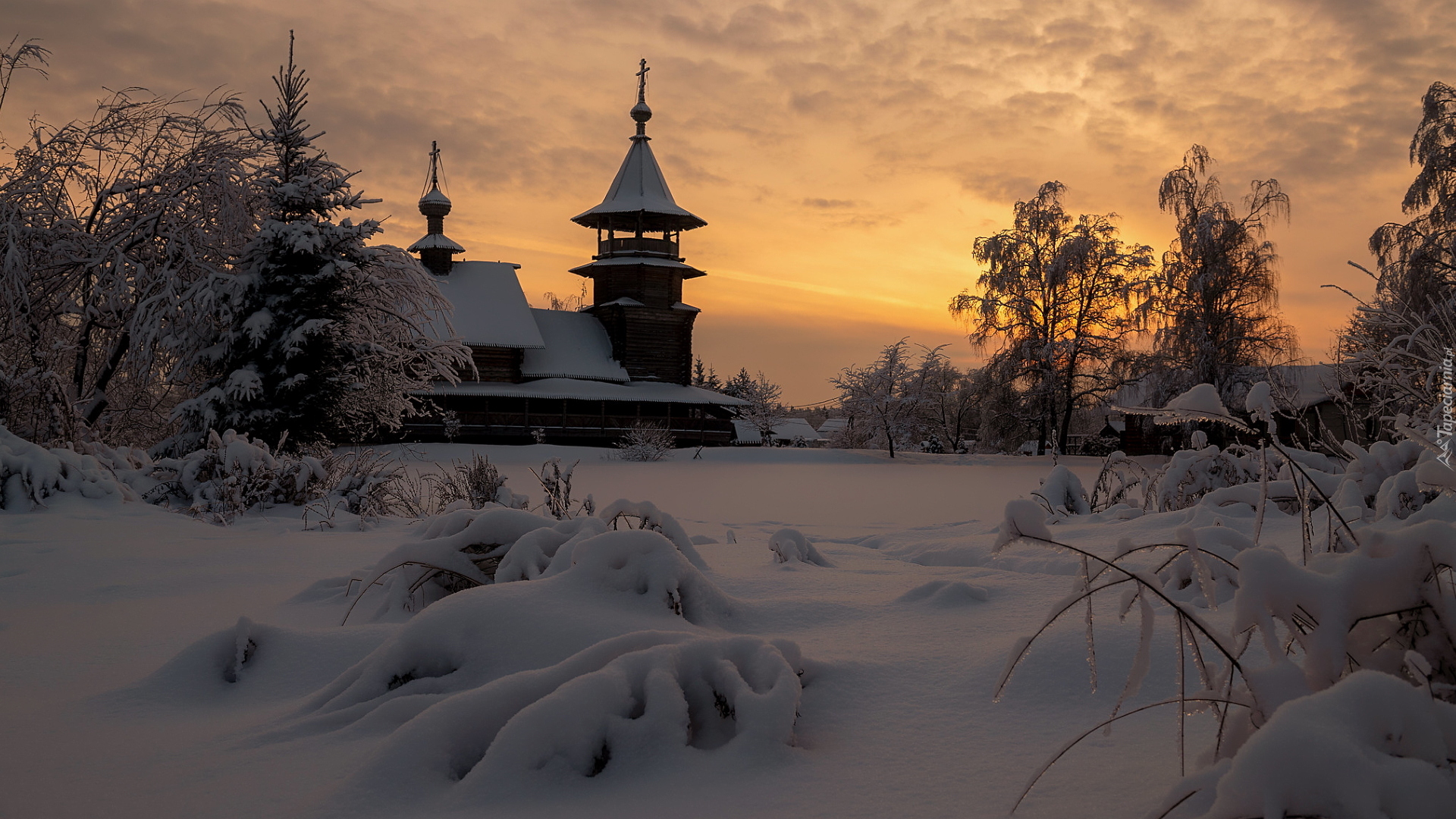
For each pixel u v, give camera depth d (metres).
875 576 4.34
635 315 56.16
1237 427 1.97
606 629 2.73
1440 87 26.67
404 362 22.47
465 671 2.65
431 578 3.89
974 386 45.41
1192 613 1.67
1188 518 5.29
